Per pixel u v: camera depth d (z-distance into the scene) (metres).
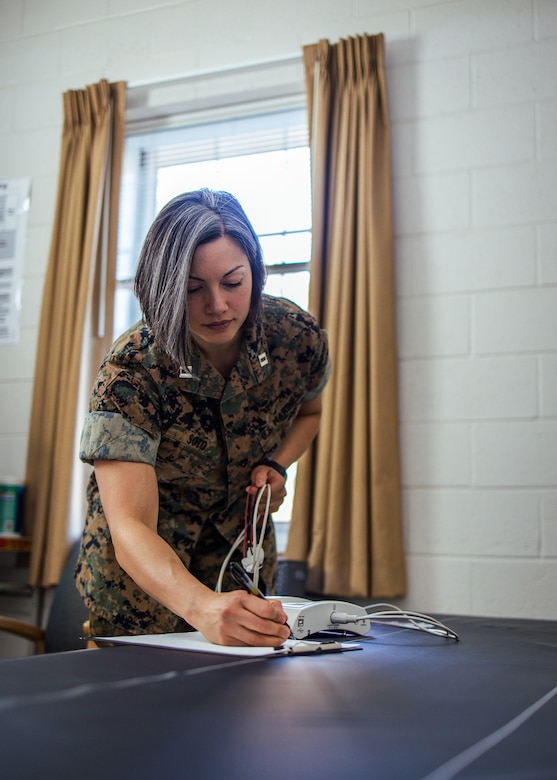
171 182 3.06
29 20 3.28
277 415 1.45
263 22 2.91
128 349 1.25
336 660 0.94
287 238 2.85
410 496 2.46
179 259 1.15
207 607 1.01
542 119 2.53
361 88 2.66
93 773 0.45
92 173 2.95
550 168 2.50
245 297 1.21
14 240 3.13
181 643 1.02
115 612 1.35
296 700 0.67
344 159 2.63
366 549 2.38
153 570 1.08
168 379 1.27
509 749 0.52
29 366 3.03
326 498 2.45
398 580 2.38
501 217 2.51
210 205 1.20
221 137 3.02
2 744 0.50
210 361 1.34
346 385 2.49
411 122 2.65
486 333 2.47
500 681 0.82
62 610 2.37
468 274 2.52
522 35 2.59
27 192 3.16
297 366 1.44
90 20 3.19
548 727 0.60
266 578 1.54
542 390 2.40
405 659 0.97
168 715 0.60
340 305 2.55
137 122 3.12
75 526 2.76
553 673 0.89
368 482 2.44
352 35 2.78
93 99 3.02
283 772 0.46
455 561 2.39
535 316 2.44
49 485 2.77
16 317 3.08
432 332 2.52
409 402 2.50
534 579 2.32
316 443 2.53
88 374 2.87
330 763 0.48
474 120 2.59
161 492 1.40
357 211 2.61
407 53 2.70
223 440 1.37
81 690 0.69
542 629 1.53
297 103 2.90
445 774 0.46
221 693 0.69
